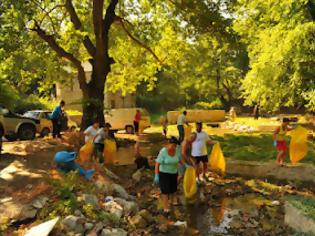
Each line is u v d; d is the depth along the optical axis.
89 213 7.70
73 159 9.94
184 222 8.26
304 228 7.34
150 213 8.97
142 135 23.98
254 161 13.43
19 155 13.30
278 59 20.11
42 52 20.12
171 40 24.77
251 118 37.34
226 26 20.55
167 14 22.61
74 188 8.62
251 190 10.82
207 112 38.22
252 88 22.94
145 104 50.44
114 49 25.73
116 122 25.34
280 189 10.98
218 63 48.25
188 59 26.14
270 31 21.53
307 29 18.72
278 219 8.57
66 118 22.67
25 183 8.93
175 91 50.34
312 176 12.02
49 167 10.68
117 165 14.05
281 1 20.20
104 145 13.93
